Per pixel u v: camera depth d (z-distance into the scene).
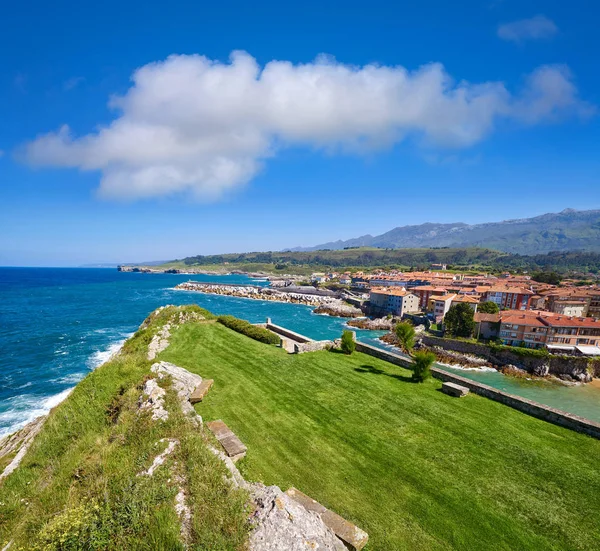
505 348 57.31
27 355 45.97
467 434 13.93
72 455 12.01
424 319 86.94
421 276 158.00
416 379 20.00
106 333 60.75
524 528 9.12
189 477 8.81
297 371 21.33
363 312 109.00
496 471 11.52
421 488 10.62
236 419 14.88
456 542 8.64
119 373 20.02
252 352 25.47
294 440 13.29
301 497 9.57
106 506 7.57
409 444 13.12
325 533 7.79
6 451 18.11
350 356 24.89
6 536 8.41
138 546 6.79
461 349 62.59
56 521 7.41
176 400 14.02
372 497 10.20
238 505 7.97
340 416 15.35
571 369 51.97
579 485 10.91
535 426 14.74
